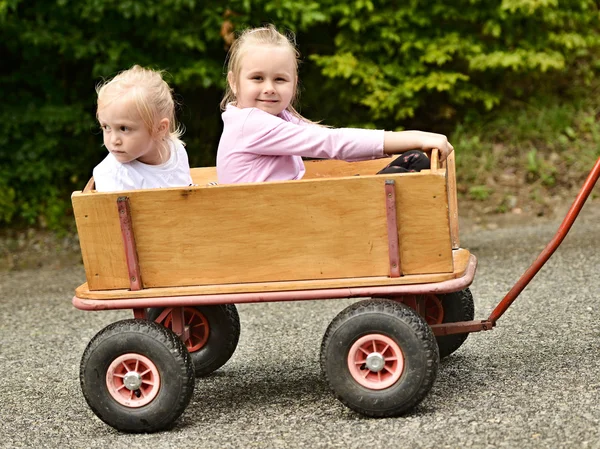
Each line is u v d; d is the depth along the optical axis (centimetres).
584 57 898
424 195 288
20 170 798
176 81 768
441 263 292
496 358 359
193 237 303
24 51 789
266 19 770
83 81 839
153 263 306
